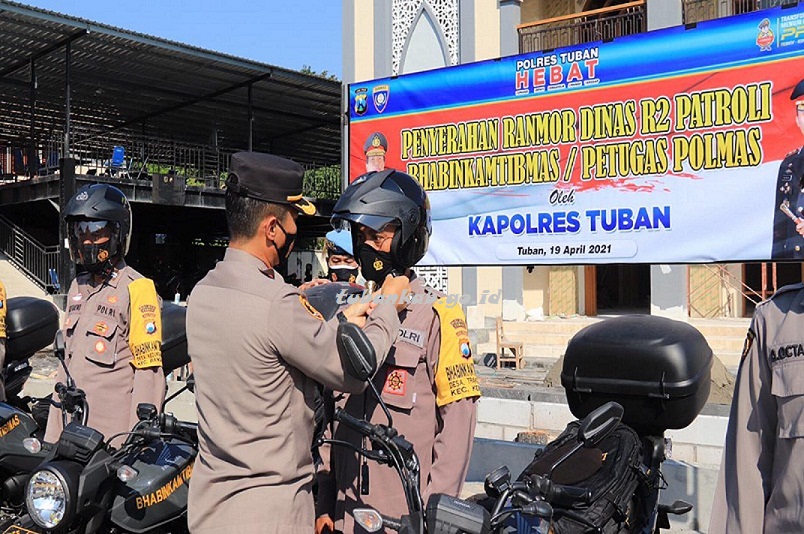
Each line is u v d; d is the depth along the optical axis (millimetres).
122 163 20672
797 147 6691
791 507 2303
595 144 7711
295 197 2443
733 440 2506
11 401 5273
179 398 7242
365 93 9023
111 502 3229
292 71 19656
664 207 7363
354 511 2223
